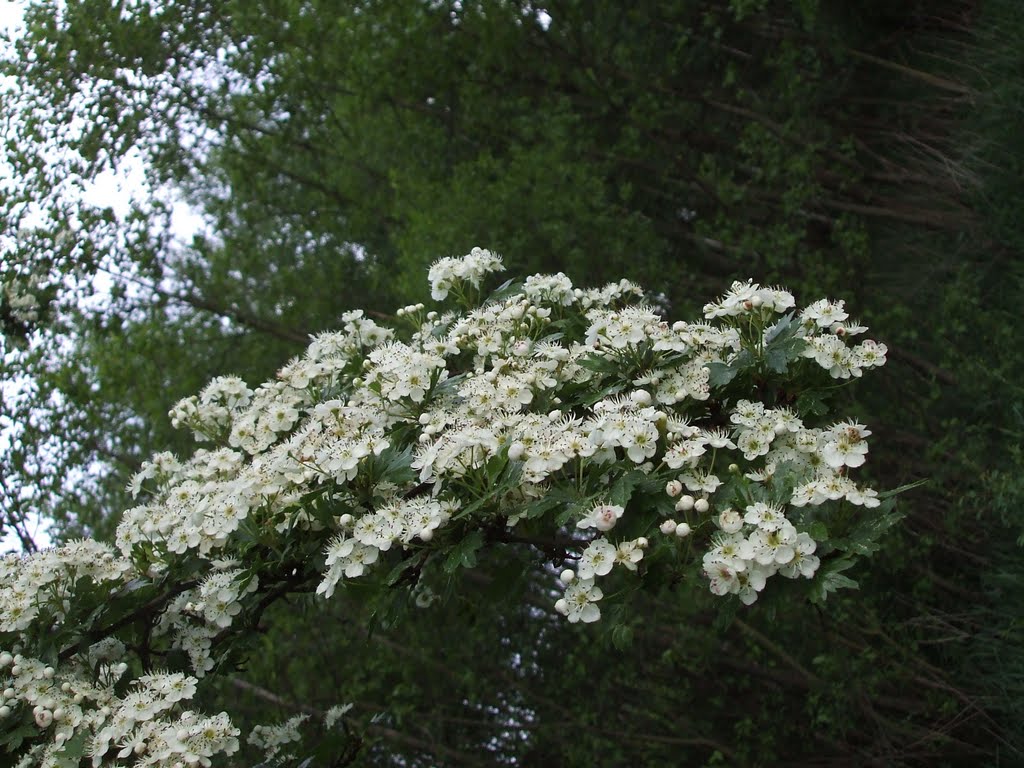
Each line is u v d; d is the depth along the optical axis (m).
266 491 2.67
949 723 5.12
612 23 6.36
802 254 5.63
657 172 6.20
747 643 5.59
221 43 6.08
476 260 3.15
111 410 5.99
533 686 6.50
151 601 2.90
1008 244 5.28
